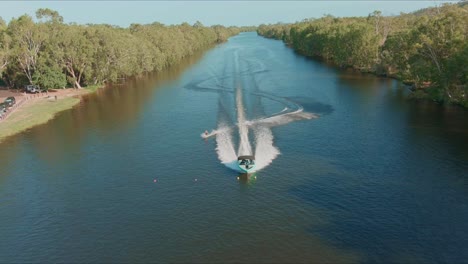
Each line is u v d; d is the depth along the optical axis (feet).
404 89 444.96
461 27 375.86
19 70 513.45
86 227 184.24
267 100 410.52
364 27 612.70
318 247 161.07
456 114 332.60
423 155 246.88
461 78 352.08
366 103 384.47
